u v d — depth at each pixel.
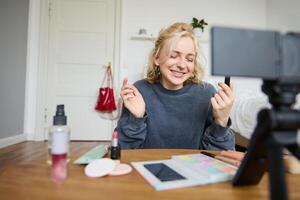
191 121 0.87
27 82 2.88
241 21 3.16
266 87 0.36
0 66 2.36
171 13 3.09
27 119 2.90
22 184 0.40
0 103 2.38
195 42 0.85
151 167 0.50
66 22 2.94
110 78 2.96
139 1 3.06
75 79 2.96
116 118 2.94
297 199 0.36
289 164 0.47
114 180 0.43
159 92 0.89
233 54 0.32
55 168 0.43
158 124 0.86
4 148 2.39
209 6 3.12
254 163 0.39
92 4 2.96
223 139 0.75
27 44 2.87
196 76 0.93
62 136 0.44
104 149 0.63
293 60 0.33
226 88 0.70
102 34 2.97
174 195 0.37
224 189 0.40
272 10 3.08
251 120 1.51
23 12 2.77
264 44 0.33
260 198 0.37
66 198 0.35
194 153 0.65
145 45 3.02
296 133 0.34
